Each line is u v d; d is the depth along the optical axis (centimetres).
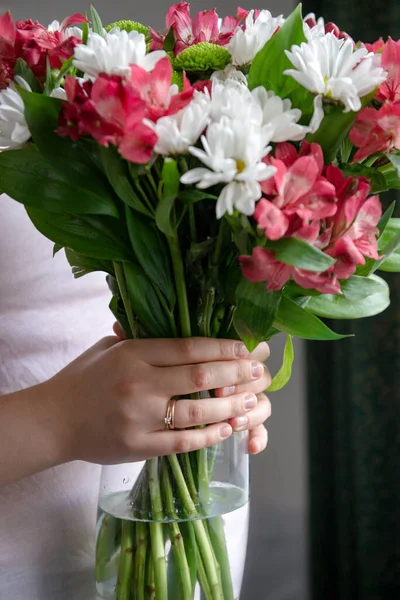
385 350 141
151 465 82
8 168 76
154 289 80
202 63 78
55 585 97
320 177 72
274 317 74
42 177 76
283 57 75
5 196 101
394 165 75
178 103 72
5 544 95
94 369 82
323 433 149
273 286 73
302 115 75
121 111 70
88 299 105
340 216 72
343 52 74
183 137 71
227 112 71
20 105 76
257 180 69
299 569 149
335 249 72
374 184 77
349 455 146
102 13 129
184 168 73
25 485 96
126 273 79
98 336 105
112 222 79
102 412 80
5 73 80
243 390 84
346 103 72
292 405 147
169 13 85
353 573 147
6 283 100
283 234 71
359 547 144
